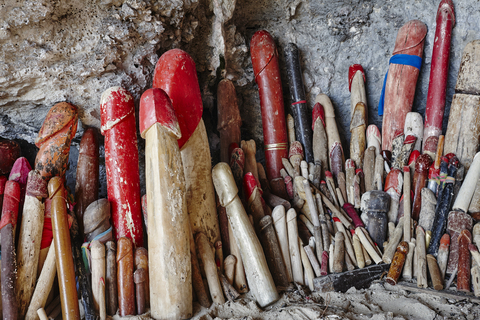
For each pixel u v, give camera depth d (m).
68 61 1.62
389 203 1.76
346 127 2.21
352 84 2.06
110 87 1.62
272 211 1.71
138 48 1.73
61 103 1.62
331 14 2.10
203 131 1.70
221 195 1.61
